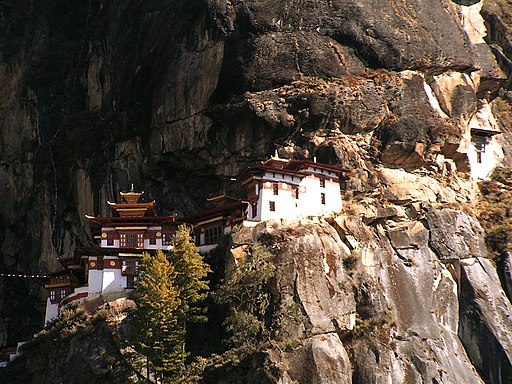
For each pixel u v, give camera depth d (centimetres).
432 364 9306
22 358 9706
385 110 10769
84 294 9631
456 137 11050
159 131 10988
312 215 9950
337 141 10469
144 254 9319
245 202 9744
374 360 9012
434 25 11631
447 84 11494
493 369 9781
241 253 9306
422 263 10131
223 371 8531
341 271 9450
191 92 10838
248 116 10419
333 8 11138
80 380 8856
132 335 8688
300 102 10462
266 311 8938
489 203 11319
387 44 11106
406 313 9675
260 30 10850
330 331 8956
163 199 11031
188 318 8844
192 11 11175
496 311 10081
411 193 10556
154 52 11381
